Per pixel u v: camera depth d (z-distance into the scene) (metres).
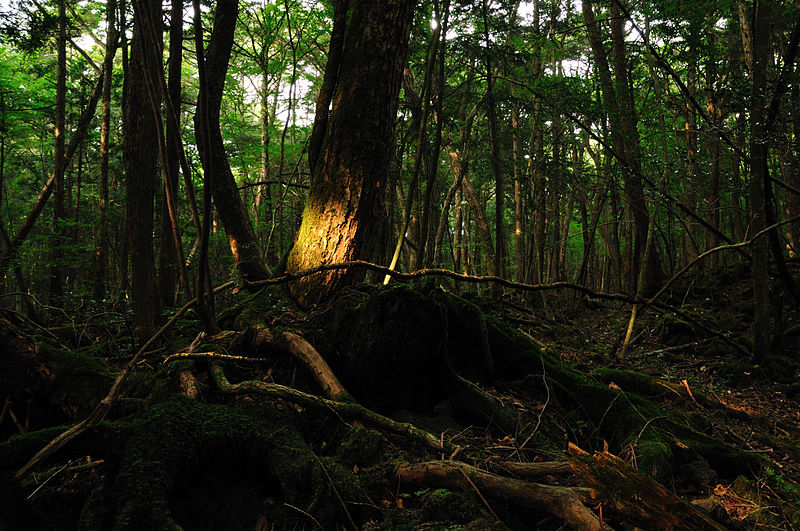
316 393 3.79
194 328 4.98
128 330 5.52
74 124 13.20
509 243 20.22
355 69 4.72
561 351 6.71
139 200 4.85
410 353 3.88
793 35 6.09
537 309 11.67
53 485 2.81
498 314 7.69
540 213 13.70
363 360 3.81
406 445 3.28
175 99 5.36
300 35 11.39
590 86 9.98
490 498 2.85
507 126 10.99
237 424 2.99
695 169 8.27
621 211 13.29
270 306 4.59
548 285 4.80
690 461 3.80
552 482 3.12
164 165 3.54
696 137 10.89
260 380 3.66
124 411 3.26
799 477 3.89
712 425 4.57
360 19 4.76
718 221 13.05
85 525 2.41
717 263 15.38
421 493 2.88
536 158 10.38
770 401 6.05
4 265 7.94
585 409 4.42
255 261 5.59
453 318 4.71
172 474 2.64
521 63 8.25
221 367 3.71
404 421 3.76
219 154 5.60
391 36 4.70
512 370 4.79
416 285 4.04
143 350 3.36
